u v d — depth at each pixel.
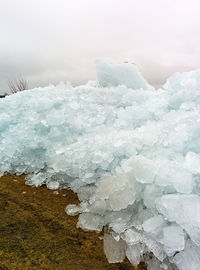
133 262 1.05
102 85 2.64
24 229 1.23
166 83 2.04
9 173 1.83
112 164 1.57
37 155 1.86
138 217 1.23
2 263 1.02
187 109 1.73
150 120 1.90
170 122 1.64
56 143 1.83
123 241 1.14
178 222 1.07
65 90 2.34
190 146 1.45
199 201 1.10
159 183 1.22
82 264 1.05
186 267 0.98
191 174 1.23
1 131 2.07
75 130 1.88
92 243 1.17
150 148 1.54
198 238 1.02
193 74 1.89
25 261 1.04
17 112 2.10
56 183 1.66
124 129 1.84
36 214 1.35
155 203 1.20
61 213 1.37
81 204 1.42
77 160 1.60
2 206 1.41
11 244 1.12
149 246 1.05
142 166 1.27
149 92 2.32
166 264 1.03
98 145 1.62
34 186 1.66
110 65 2.70
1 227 1.23
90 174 1.52
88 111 2.00
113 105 2.14
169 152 1.47
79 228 1.26
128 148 1.54
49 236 1.20
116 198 1.25
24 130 1.93
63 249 1.12
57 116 1.86
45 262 1.05
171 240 1.02
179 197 1.13
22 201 1.47
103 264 1.06
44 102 2.03
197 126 1.47
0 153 1.87
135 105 2.08
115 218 1.24
